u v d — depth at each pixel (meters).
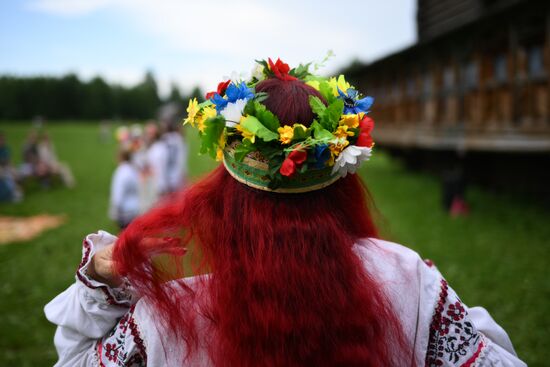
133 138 6.85
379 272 1.04
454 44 10.05
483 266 5.17
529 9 7.39
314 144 0.94
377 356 0.98
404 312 1.03
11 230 7.79
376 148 18.55
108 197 11.41
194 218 1.06
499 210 8.23
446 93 10.53
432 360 1.05
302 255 0.98
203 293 1.00
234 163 1.02
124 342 1.01
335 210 1.06
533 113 7.46
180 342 0.99
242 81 1.09
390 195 10.78
